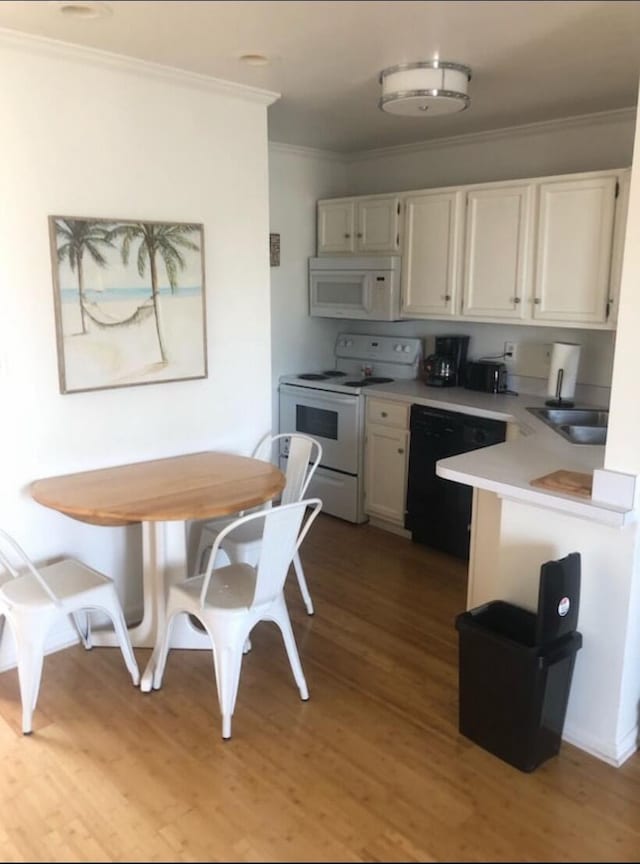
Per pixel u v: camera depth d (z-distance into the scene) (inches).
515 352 162.2
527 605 98.1
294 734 95.8
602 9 85.7
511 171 159.6
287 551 97.6
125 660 107.0
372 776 88.1
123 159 112.2
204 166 122.4
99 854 75.9
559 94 126.3
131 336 116.6
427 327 180.1
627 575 87.3
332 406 173.2
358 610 131.2
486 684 91.0
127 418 119.6
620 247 130.8
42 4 85.0
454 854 76.5
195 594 99.4
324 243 185.2
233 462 122.7
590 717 93.5
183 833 78.7
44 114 103.0
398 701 103.6
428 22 90.3
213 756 91.2
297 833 78.9
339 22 90.6
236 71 112.4
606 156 143.7
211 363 129.6
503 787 86.8
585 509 85.7
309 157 182.1
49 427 110.5
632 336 83.5
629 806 84.1
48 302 107.2
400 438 160.6
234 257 129.6
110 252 112.0
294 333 188.5
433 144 170.1
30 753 91.4
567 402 148.9
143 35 96.1
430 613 130.1
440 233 158.7
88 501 100.3
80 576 105.6
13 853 76.1
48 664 111.8
